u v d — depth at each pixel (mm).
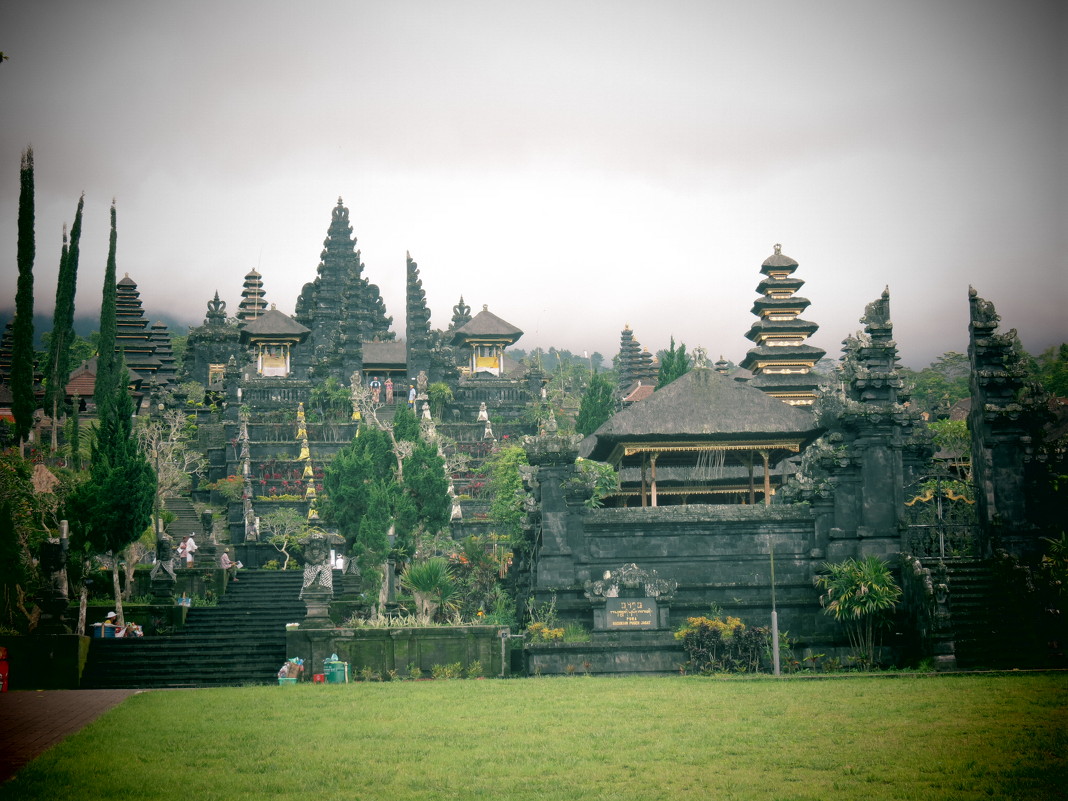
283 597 55625
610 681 36969
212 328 129125
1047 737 25812
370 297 132625
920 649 42281
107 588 53594
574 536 46438
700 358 55969
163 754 25078
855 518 46688
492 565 54906
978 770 23234
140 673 41938
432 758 24828
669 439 53500
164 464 78062
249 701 32031
